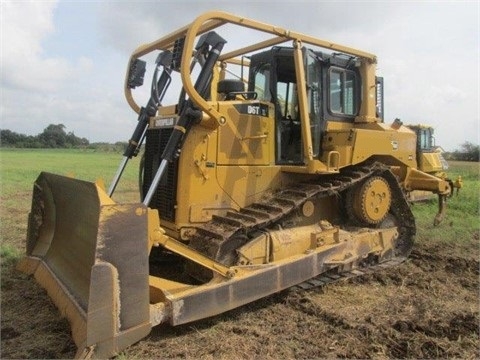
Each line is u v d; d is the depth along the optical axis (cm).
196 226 471
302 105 505
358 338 390
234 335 390
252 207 507
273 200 508
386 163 667
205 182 475
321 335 395
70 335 379
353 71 626
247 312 441
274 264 448
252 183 512
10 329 389
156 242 376
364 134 573
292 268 464
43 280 474
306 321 422
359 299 488
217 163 482
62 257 463
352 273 559
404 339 388
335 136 576
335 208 612
